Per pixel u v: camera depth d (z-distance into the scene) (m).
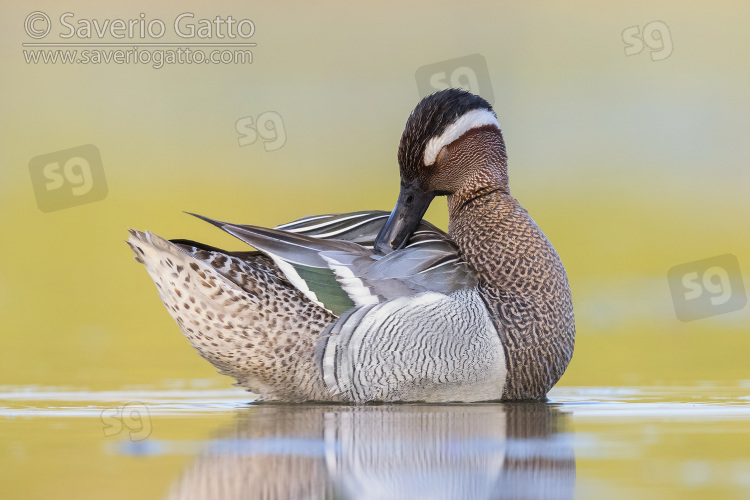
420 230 11.48
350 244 10.46
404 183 11.50
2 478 6.89
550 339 10.58
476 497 6.45
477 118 11.40
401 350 10.00
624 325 15.83
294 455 7.54
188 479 6.84
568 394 10.98
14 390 11.06
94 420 9.20
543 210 26.12
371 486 6.66
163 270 9.89
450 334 10.08
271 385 10.27
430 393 10.19
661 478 6.95
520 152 31.56
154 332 15.91
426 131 11.31
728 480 6.89
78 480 6.85
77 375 12.14
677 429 8.70
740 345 14.40
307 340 10.04
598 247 22.31
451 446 7.87
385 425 8.80
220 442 8.05
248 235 10.34
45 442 8.16
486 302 10.45
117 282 19.80
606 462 7.41
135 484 6.70
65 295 18.69
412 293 10.16
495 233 10.97
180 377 12.08
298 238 10.41
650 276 19.61
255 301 9.94
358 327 10.02
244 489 6.58
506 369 10.34
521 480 6.85
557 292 10.75
